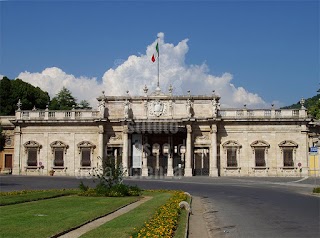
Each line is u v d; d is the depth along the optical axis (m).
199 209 31.98
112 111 88.62
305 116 85.38
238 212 29.66
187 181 69.06
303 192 47.59
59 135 90.12
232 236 20.58
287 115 85.81
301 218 26.23
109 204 34.00
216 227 23.41
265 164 85.69
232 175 85.81
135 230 20.48
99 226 22.11
